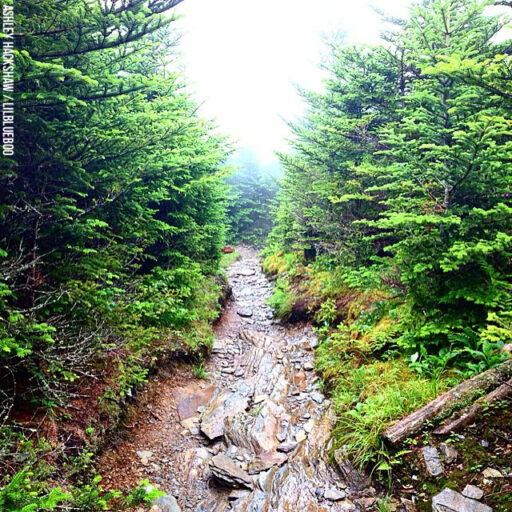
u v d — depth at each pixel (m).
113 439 4.13
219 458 4.11
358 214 8.53
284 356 6.99
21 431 3.16
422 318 4.85
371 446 3.68
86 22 3.10
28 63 2.78
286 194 14.91
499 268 4.55
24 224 3.65
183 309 6.77
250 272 16.12
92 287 3.91
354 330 6.24
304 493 3.54
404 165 5.12
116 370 4.70
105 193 4.68
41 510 2.10
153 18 3.12
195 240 7.89
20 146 3.61
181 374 6.14
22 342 3.02
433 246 4.62
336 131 7.92
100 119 4.00
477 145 3.68
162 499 3.54
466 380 3.91
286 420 4.90
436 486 3.10
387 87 7.50
